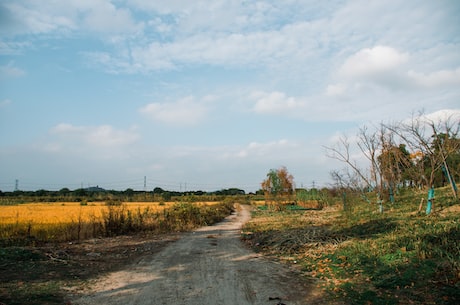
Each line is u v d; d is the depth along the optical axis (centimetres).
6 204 5131
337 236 1352
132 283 797
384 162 2498
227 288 750
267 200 4894
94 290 737
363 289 706
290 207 4731
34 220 2256
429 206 1653
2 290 705
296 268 962
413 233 1144
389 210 2214
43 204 5225
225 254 1209
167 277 856
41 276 846
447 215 1508
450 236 967
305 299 668
